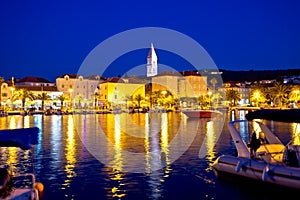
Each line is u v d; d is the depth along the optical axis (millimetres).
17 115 85500
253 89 136250
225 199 12742
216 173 15820
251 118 14062
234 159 15070
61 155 21562
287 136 32781
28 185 14422
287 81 157375
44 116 80188
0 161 19500
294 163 13664
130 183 14781
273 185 13141
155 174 16359
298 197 12586
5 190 10398
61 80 124250
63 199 12711
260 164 13844
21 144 10414
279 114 13336
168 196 13086
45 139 30609
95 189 13914
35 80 131875
